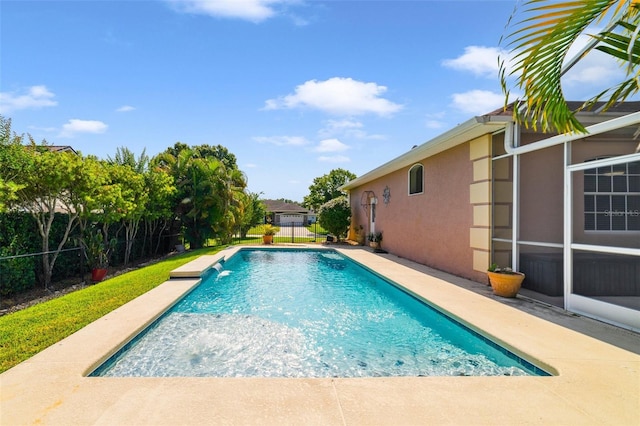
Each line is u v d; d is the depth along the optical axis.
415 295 6.61
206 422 2.50
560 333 4.37
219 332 5.12
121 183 10.10
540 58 2.35
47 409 2.66
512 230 7.06
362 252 14.05
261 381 3.15
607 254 6.89
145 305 5.70
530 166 7.53
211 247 16.12
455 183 8.76
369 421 2.52
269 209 52.84
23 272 7.17
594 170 7.35
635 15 2.15
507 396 2.89
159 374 3.75
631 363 3.51
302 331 5.22
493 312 5.28
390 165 11.98
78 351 3.76
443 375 3.79
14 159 6.49
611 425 2.49
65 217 8.59
